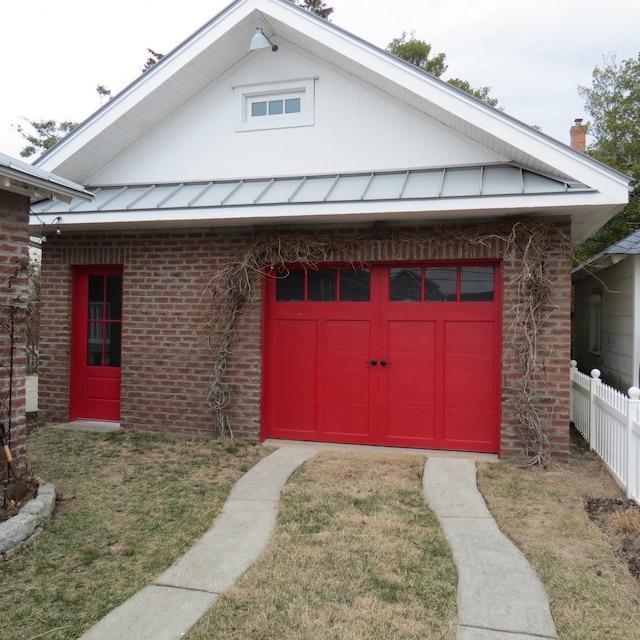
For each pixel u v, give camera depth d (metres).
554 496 5.19
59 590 3.46
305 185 6.92
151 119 7.58
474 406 6.68
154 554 3.95
